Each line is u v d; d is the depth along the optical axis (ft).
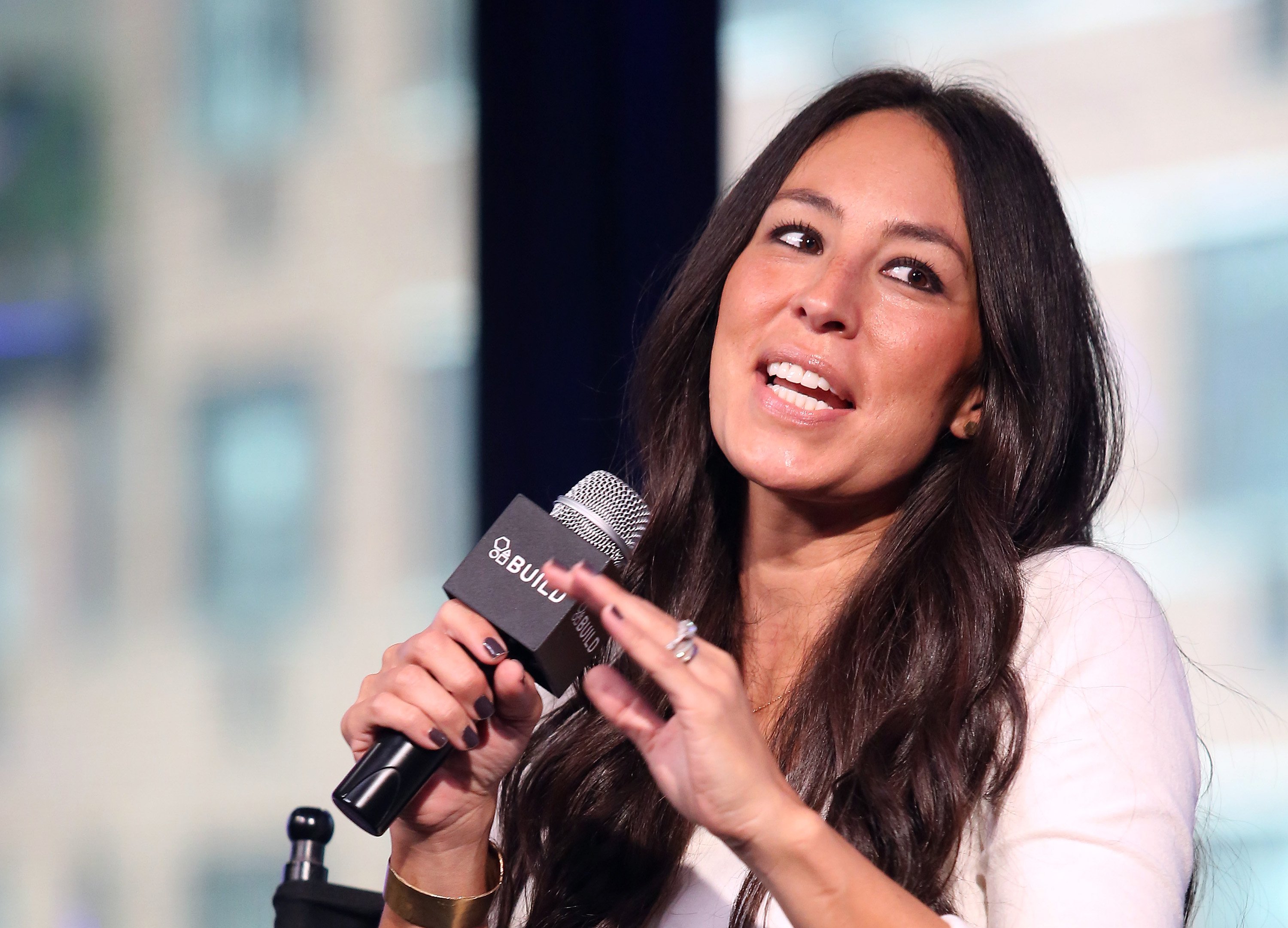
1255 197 28.60
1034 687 16.96
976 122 20.18
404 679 15.61
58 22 40.47
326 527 37.06
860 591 19.22
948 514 19.56
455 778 17.47
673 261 33.35
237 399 38.19
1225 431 28.25
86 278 39.60
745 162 33.37
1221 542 27.99
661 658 12.98
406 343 37.04
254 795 36.83
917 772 16.94
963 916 16.58
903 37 32.09
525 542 15.72
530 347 34.45
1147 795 15.40
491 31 35.47
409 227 37.35
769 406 19.27
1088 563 18.03
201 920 36.91
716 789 13.07
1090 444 20.40
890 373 18.88
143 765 37.55
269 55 39.01
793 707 19.02
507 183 34.99
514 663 15.53
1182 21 29.48
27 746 38.47
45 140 40.14
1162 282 29.17
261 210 38.58
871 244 19.29
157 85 39.60
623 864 18.71
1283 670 27.20
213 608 37.81
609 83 34.73
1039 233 19.92
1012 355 19.49
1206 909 26.71
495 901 19.67
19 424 39.52
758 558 20.67
